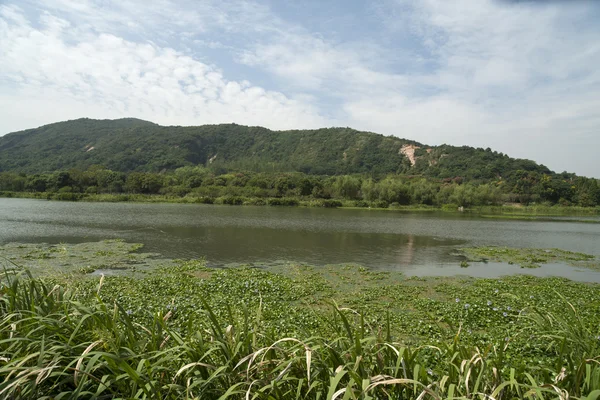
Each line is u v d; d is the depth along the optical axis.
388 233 38.72
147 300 12.75
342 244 29.92
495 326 11.43
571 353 4.87
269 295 14.41
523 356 8.45
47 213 46.94
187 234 32.09
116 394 3.74
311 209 73.56
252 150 191.25
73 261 20.27
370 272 20.42
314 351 4.30
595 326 11.02
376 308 13.45
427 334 10.57
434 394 3.39
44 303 5.32
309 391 3.69
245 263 21.70
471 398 3.71
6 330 4.47
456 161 143.00
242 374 3.94
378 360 4.16
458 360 4.41
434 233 40.72
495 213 85.56
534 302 14.39
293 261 22.73
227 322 9.20
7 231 30.66
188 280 16.34
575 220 72.19
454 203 93.88
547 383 4.20
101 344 4.28
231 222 42.84
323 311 12.60
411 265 23.23
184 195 87.56
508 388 4.02
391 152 165.50
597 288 18.70
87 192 85.12
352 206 88.38
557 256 29.23
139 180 89.31
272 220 47.09
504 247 32.75
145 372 3.94
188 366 3.75
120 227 35.34
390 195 91.88
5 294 5.29
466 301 14.38
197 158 171.50
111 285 14.93
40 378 3.45
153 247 25.67
